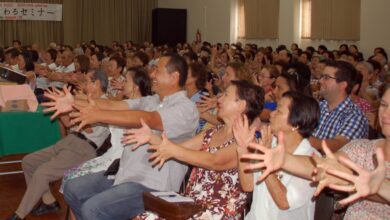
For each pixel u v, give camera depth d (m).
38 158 3.64
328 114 3.02
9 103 3.97
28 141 4.00
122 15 15.62
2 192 4.20
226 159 2.15
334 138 2.81
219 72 6.07
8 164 5.10
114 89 4.70
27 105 4.01
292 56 7.86
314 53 8.57
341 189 1.34
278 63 4.70
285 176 1.99
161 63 2.70
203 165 2.15
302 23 10.55
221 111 2.36
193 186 2.41
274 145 2.11
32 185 3.41
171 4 15.53
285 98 2.14
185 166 2.70
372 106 3.71
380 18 8.82
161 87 2.71
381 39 8.81
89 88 3.68
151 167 2.65
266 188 2.01
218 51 9.39
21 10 14.17
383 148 1.72
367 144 1.79
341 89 2.96
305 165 1.56
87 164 3.16
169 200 2.25
